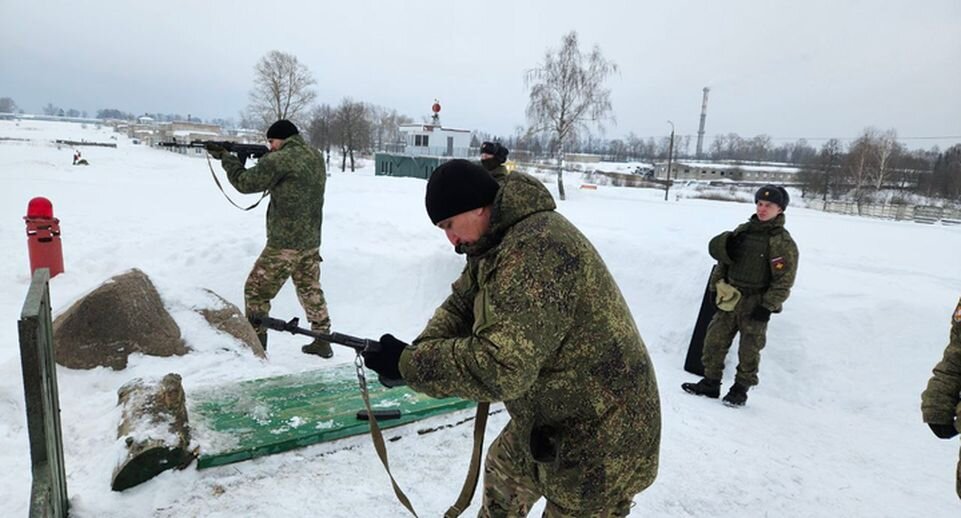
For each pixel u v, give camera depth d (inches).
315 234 192.1
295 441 120.3
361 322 249.0
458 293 81.3
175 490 105.0
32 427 75.1
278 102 2208.4
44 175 941.8
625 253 283.4
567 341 66.1
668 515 117.8
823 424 177.0
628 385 68.2
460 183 66.4
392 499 111.8
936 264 417.4
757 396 199.2
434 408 138.9
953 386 90.6
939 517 127.7
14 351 179.2
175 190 800.3
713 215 800.9
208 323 169.5
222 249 270.2
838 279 274.5
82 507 96.7
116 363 143.9
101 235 398.0
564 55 1401.3
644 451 70.7
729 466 140.4
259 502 105.8
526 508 85.4
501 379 60.7
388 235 315.0
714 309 211.9
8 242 361.7
